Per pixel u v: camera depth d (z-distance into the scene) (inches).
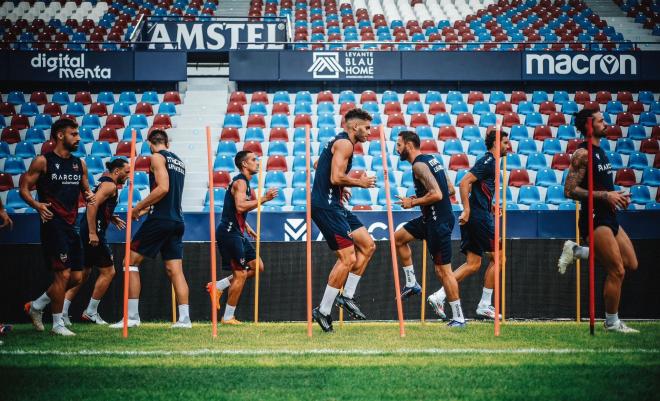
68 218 316.2
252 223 530.3
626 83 872.3
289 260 438.6
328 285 316.8
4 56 792.9
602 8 1170.6
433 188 327.3
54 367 217.9
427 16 1120.2
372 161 714.8
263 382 194.5
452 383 191.9
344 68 808.9
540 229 539.8
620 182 700.7
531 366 216.1
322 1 1157.7
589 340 277.6
